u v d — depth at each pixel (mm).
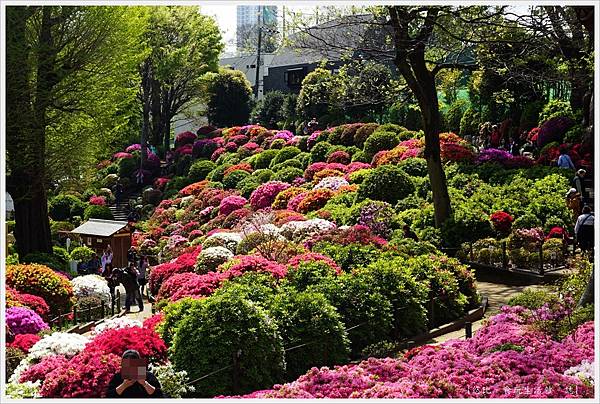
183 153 51562
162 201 42000
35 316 14422
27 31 23156
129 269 20672
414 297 13859
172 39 54188
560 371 9188
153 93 55875
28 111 22469
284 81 60969
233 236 22375
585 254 15016
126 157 53812
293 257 16594
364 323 12773
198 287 15117
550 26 15922
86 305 18594
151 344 10273
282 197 31484
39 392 9273
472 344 10695
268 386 10680
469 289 15688
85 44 24234
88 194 47281
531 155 30969
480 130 37031
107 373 9180
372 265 14156
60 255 26359
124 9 25094
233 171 40250
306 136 42062
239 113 57188
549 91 36688
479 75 35219
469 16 17969
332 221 23781
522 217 20625
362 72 25297
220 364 10430
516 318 11500
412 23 20391
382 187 25219
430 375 8977
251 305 10992
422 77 21141
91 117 25250
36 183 23984
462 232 20656
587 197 22812
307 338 11617
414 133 34812
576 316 10867
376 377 9258
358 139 37625
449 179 25953
